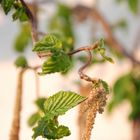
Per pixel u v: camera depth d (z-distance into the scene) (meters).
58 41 0.61
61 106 0.58
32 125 0.83
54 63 0.61
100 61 1.10
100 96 0.58
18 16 0.66
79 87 1.15
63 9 1.43
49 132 0.59
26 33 1.30
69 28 1.44
